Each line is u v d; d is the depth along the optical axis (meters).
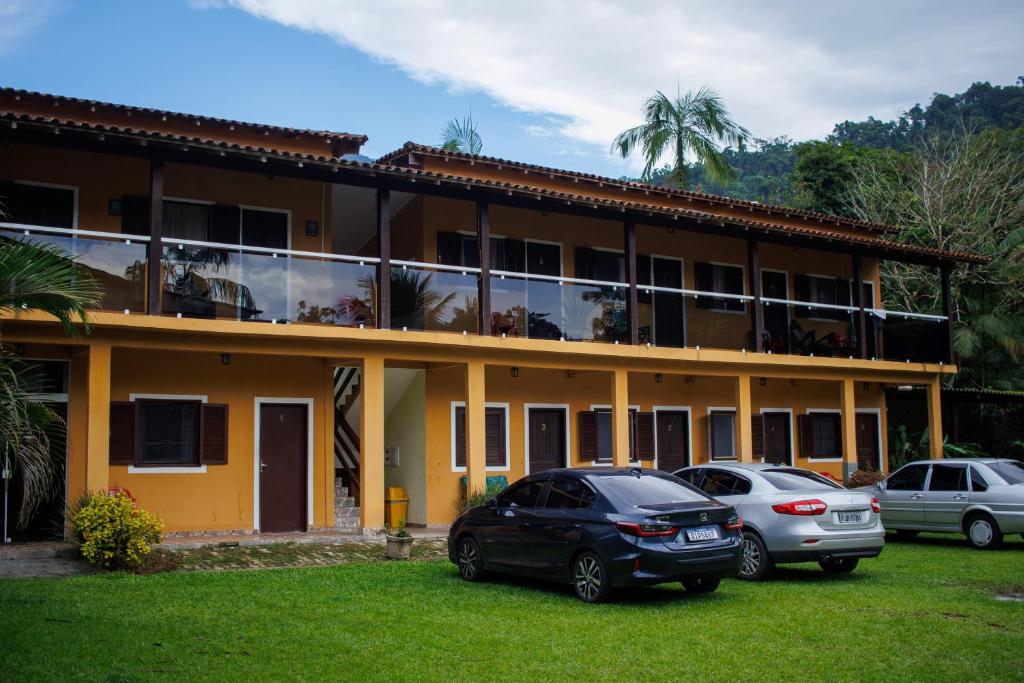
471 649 8.16
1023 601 10.64
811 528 11.77
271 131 17.33
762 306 20.95
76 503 13.66
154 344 13.98
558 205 17.48
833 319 23.72
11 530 14.07
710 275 22.59
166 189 16.09
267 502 16.41
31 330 13.20
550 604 10.20
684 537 10.14
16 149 14.93
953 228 34.28
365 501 15.61
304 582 11.45
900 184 37.72
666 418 21.91
